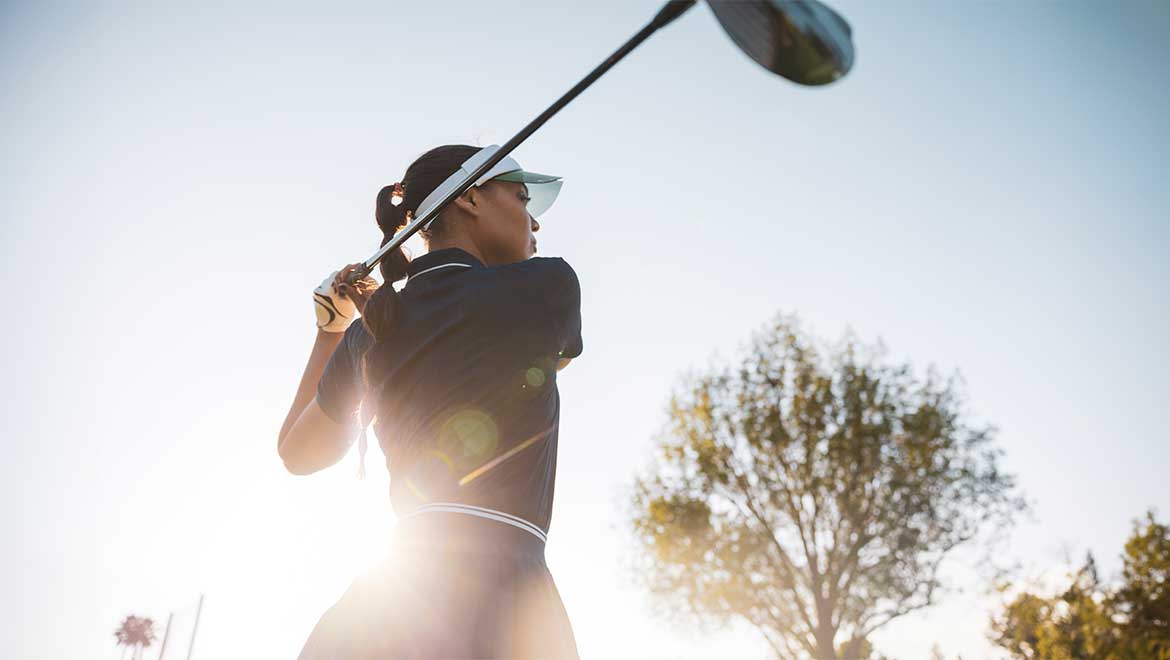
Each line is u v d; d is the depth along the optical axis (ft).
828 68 3.24
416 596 3.88
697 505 68.85
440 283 4.72
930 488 66.80
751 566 66.80
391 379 4.54
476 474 4.21
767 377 71.10
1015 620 79.97
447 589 3.88
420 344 4.51
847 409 68.74
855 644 64.85
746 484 69.10
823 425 68.85
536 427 4.43
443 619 3.79
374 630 3.84
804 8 3.16
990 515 66.49
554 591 4.20
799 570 66.74
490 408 4.32
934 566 65.67
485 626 3.79
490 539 4.08
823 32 3.15
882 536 65.87
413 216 5.33
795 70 3.29
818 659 64.13
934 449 67.15
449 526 4.09
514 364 4.44
